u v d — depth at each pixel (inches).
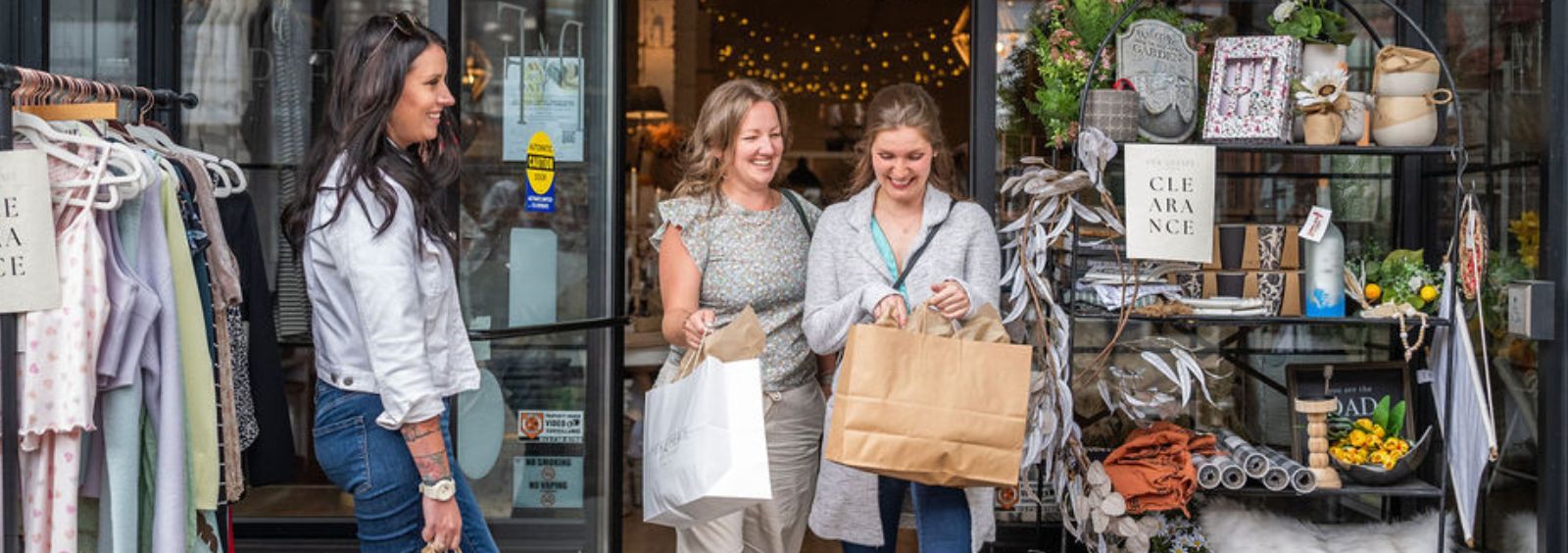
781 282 127.6
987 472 109.1
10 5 133.7
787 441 129.0
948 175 129.8
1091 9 144.8
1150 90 141.0
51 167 96.7
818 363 135.9
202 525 106.4
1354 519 164.1
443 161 106.5
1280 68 140.0
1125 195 143.9
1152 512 143.9
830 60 397.4
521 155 141.8
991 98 159.0
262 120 156.3
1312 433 144.6
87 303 94.2
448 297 101.1
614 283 154.5
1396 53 143.6
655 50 356.5
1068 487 140.8
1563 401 142.7
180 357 100.9
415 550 100.4
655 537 203.5
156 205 100.0
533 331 142.4
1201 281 144.3
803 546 196.4
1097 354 162.1
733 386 108.0
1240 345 163.0
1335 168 163.6
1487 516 157.5
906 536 201.2
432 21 131.7
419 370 94.9
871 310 116.2
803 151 400.2
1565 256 142.3
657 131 320.8
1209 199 134.8
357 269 94.3
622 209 156.0
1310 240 144.0
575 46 148.2
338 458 98.7
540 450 146.1
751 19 382.3
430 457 96.4
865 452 108.0
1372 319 141.3
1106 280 140.3
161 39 155.6
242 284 122.3
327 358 98.9
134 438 98.1
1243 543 146.7
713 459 107.3
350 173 95.3
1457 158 140.1
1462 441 143.0
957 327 118.4
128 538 98.0
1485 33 156.4
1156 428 145.8
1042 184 135.6
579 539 150.6
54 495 95.9
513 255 141.2
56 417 93.7
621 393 157.5
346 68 98.6
